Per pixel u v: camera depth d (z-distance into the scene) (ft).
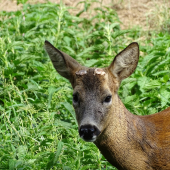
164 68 41.37
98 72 28.68
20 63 41.78
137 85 39.47
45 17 50.72
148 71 40.01
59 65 31.04
